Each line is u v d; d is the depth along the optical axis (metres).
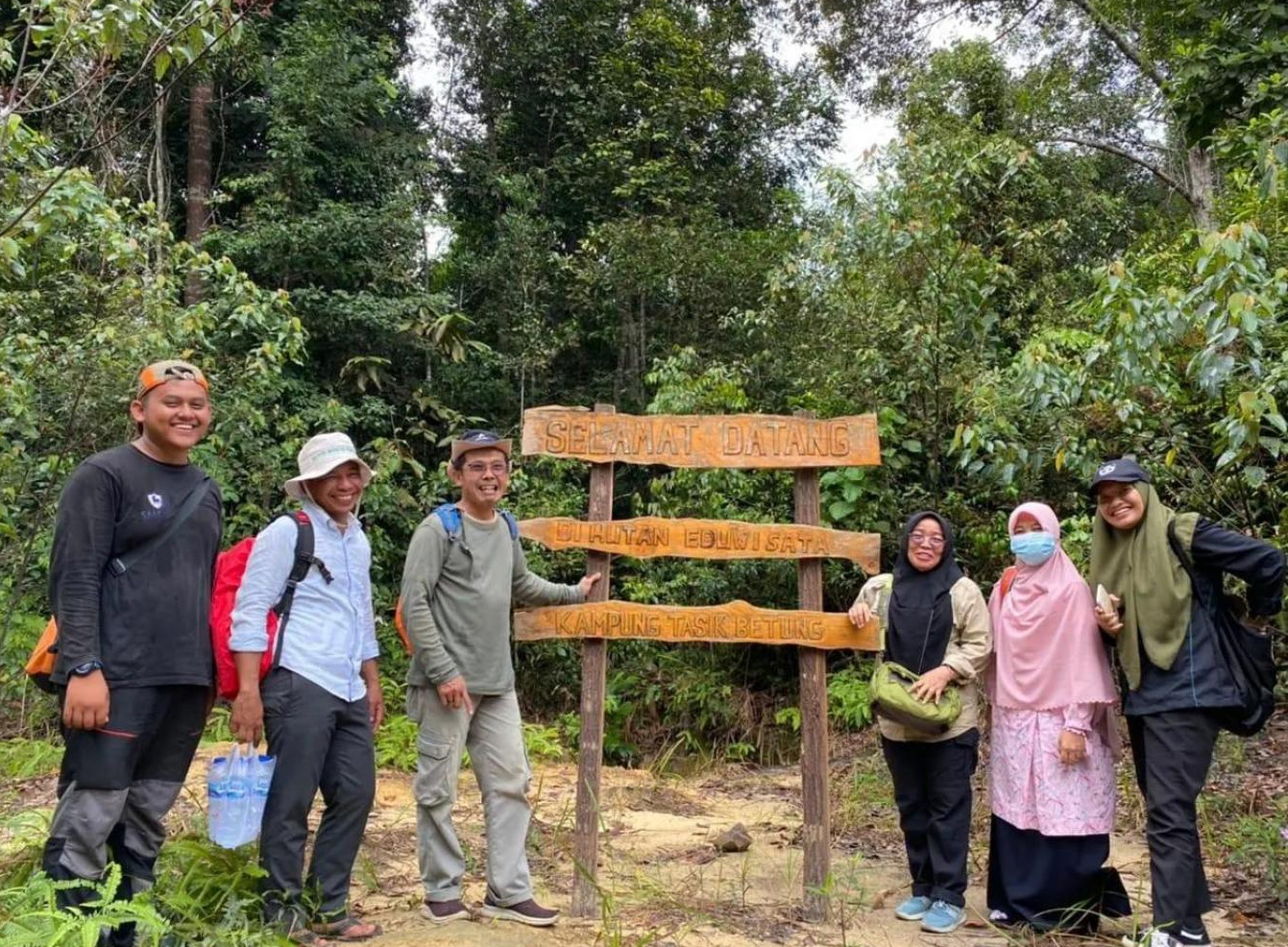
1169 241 12.68
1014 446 6.27
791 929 3.91
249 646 3.42
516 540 4.02
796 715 8.51
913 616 4.08
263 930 3.31
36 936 2.70
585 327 13.77
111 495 3.13
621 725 8.89
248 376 7.98
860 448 4.16
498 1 14.98
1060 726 3.85
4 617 7.27
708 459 4.21
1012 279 8.13
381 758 6.81
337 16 12.84
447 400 12.43
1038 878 3.88
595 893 4.00
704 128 15.29
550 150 15.08
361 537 3.83
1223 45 6.74
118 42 4.99
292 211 11.98
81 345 6.61
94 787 3.04
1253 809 5.38
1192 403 6.02
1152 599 3.63
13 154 5.40
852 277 8.12
